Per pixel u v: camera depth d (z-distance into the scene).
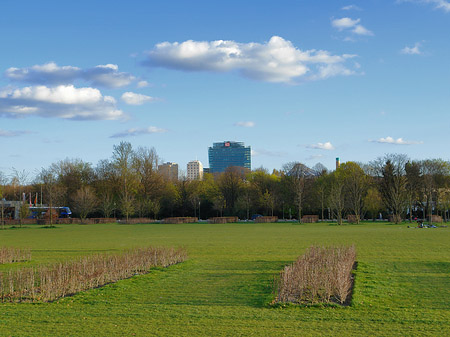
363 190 108.69
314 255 25.12
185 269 26.56
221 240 50.41
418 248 38.25
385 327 13.71
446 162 112.56
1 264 30.58
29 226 99.31
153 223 111.25
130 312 15.87
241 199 126.44
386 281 21.64
